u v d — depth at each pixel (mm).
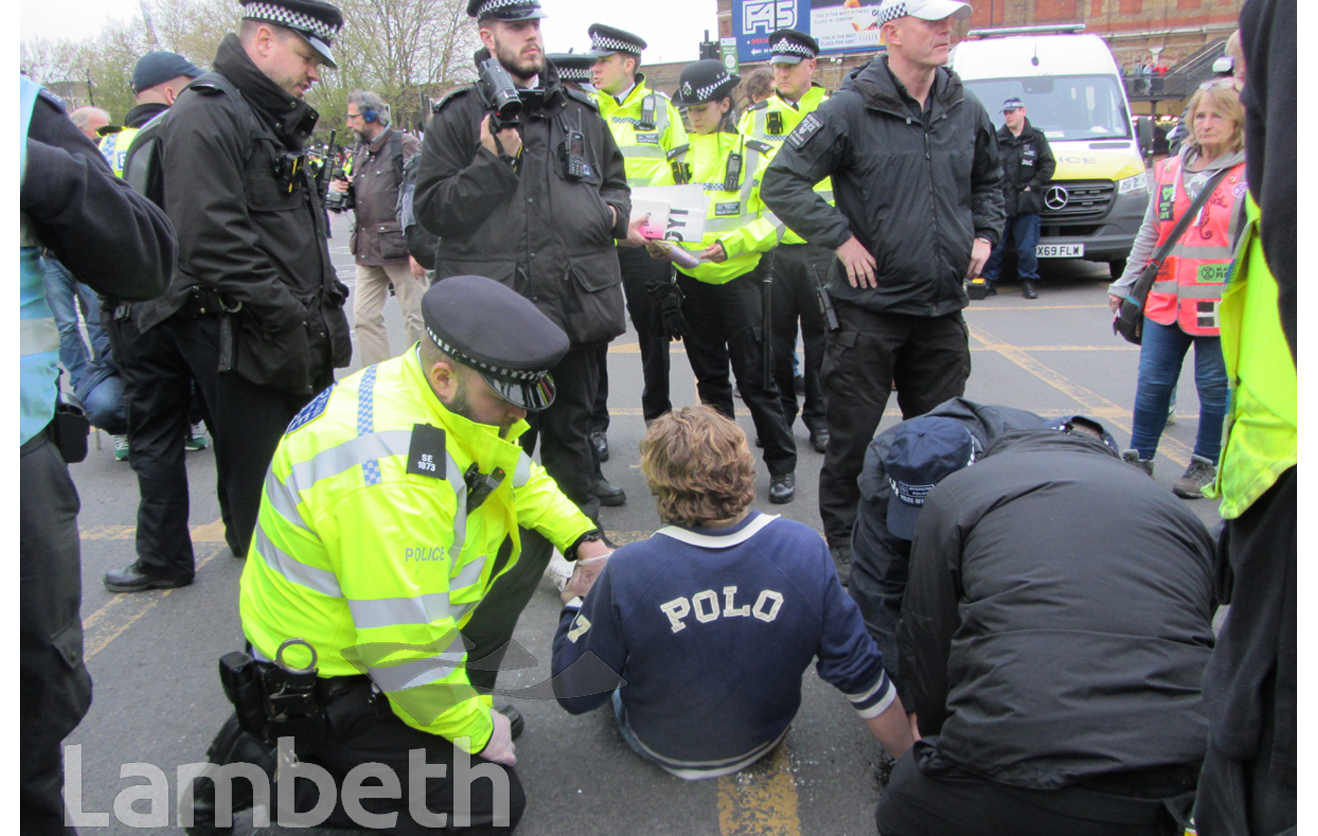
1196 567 1688
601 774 2205
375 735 1830
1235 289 1149
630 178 4590
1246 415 1096
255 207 2615
